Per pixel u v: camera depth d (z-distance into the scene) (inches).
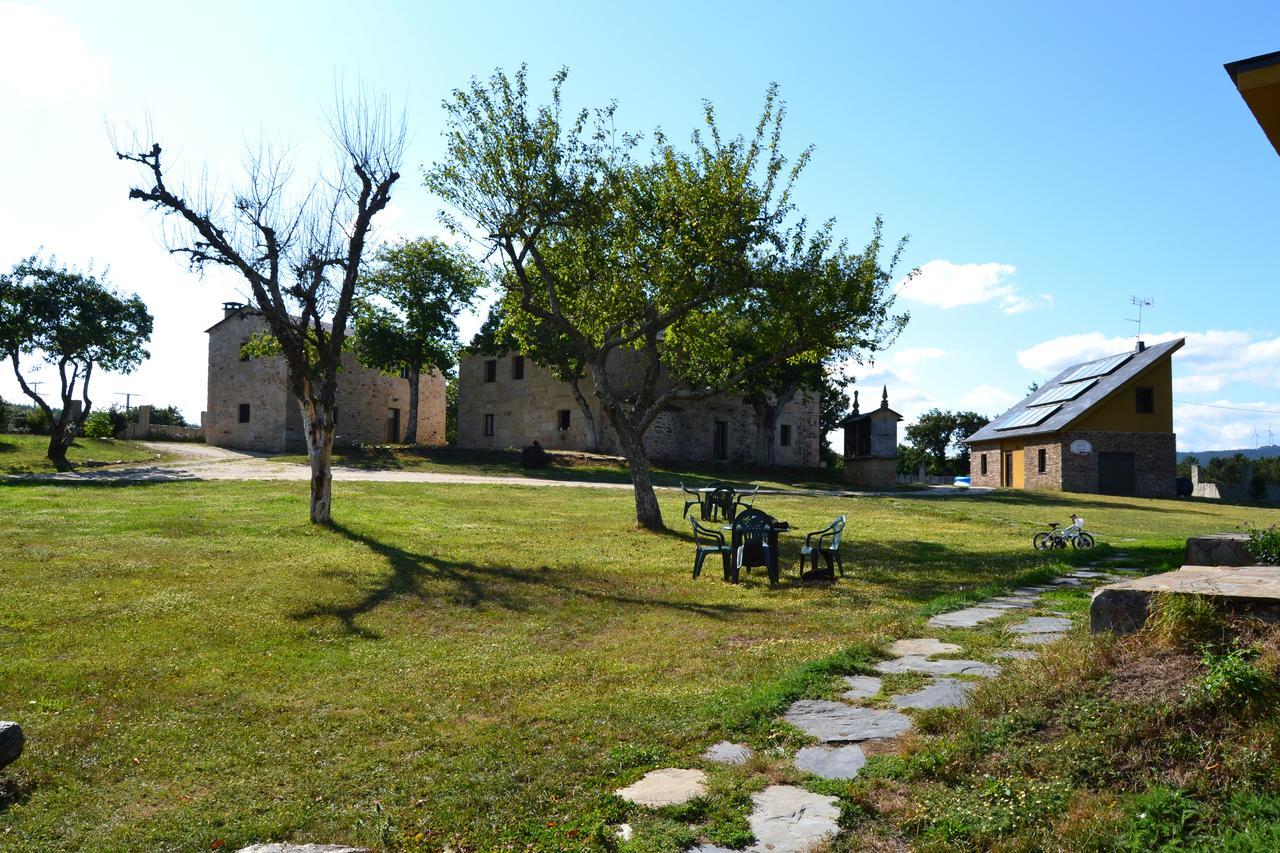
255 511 684.7
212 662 300.8
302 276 643.5
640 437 698.2
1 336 1197.1
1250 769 151.7
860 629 342.6
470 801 183.0
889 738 202.8
